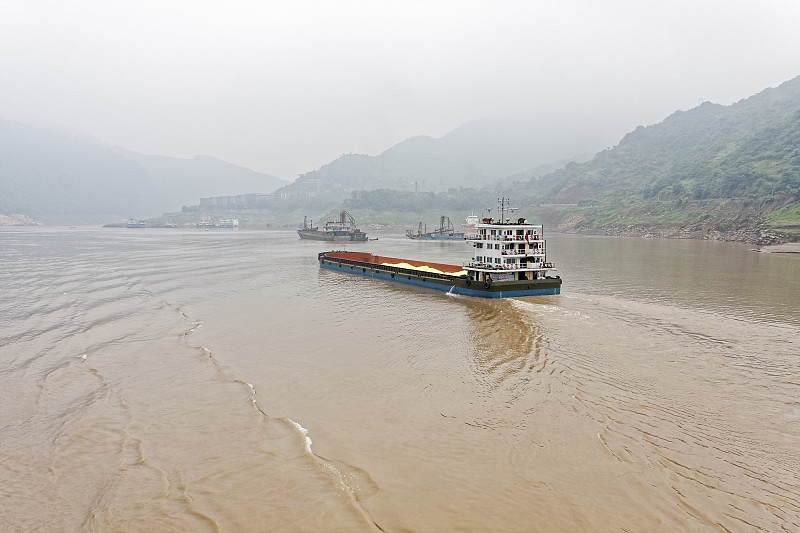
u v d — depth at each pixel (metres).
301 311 60.12
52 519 21.11
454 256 139.25
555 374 35.91
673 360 38.47
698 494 21.56
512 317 54.31
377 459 25.16
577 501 21.28
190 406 31.97
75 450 26.56
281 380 36.34
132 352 43.28
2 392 34.34
